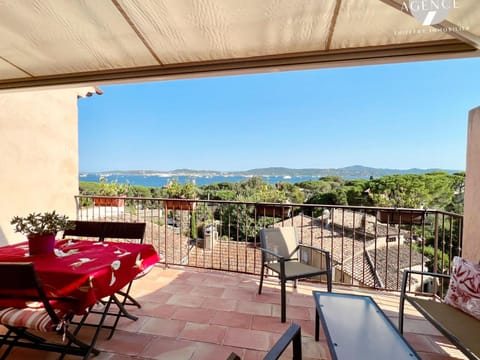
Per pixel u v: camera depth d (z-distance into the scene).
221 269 3.52
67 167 4.39
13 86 2.58
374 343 1.40
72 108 4.51
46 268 1.56
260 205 3.45
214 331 2.12
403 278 2.02
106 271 1.60
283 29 1.74
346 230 9.02
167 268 3.62
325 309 1.75
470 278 1.78
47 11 1.63
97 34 1.85
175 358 1.80
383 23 1.62
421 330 2.20
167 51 2.04
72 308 1.52
